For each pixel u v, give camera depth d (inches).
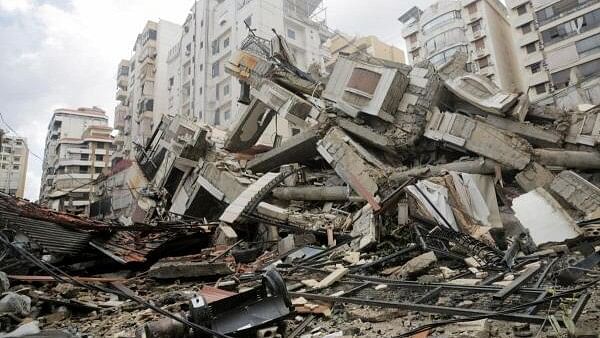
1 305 269.9
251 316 215.0
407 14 2282.2
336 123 982.4
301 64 1971.0
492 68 1770.4
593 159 705.0
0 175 3307.1
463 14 1909.4
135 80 2753.4
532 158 728.3
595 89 1143.0
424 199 524.7
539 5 1508.4
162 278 434.3
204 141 1111.0
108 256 535.2
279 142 1443.2
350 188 846.5
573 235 344.2
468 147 791.7
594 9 1370.6
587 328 184.7
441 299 276.2
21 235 450.3
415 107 890.1
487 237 462.9
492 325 206.7
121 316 301.1
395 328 224.2
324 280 367.2
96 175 2908.5
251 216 658.8
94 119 3442.4
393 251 490.0
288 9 2004.2
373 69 936.3
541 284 282.0
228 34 1984.5
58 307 309.3
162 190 1197.1
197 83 2102.6
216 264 447.5
